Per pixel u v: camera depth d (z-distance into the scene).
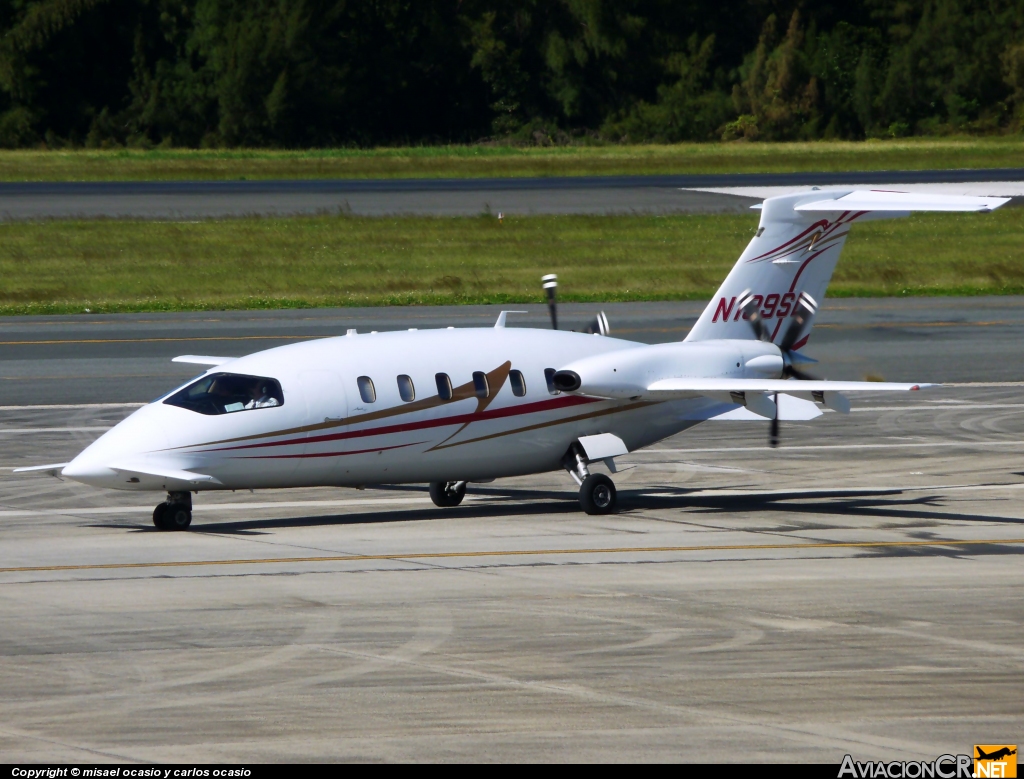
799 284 77.75
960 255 196.88
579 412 71.44
